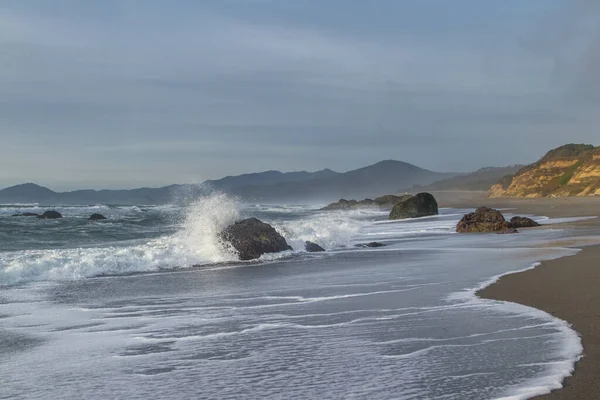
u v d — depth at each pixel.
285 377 5.50
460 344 6.46
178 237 20.34
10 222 34.28
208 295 10.88
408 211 43.62
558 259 13.63
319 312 8.73
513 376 5.22
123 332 7.78
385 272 13.44
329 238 22.69
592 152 94.44
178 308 9.54
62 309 9.63
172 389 5.26
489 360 5.76
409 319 7.92
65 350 6.83
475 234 25.25
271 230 18.61
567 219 32.72
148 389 5.29
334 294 10.45
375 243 21.50
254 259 17.33
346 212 61.00
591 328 6.93
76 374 5.82
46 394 5.21
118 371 5.89
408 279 11.99
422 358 5.96
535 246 18.06
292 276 13.48
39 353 6.71
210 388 5.25
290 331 7.49
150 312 9.23
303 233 22.95
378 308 8.84
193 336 7.39
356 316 8.30
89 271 14.34
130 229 30.73
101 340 7.32
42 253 15.89
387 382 5.22
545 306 8.33
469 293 9.78
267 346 6.73
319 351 6.42
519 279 10.89
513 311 8.12
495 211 27.42
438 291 10.20
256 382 5.38
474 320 7.66
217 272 14.61
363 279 12.39
